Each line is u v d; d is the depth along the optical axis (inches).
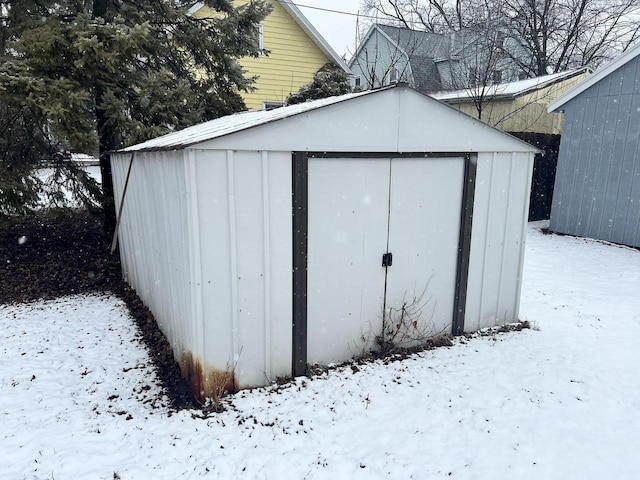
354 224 153.6
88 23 258.8
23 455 114.3
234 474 106.2
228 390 140.6
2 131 299.4
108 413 134.7
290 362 149.5
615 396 140.2
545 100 527.2
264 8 361.1
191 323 133.9
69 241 336.8
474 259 181.6
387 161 155.2
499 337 183.6
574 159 365.1
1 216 299.3
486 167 175.5
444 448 115.8
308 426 124.1
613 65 326.3
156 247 179.3
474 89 524.4
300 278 145.0
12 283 257.6
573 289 245.0
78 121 257.4
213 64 364.2
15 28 269.0
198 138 133.6
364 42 844.6
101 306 228.1
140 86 295.3
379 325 166.7
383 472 107.0
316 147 139.9
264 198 134.6
